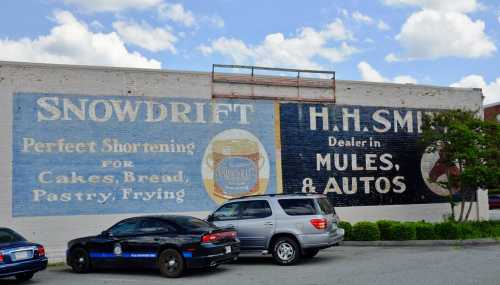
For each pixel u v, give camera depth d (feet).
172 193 69.15
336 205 76.43
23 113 64.64
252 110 73.82
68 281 43.29
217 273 44.86
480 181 71.87
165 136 69.67
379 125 80.12
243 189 72.18
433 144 78.84
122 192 67.26
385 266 45.06
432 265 44.91
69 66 66.90
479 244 61.26
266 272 44.34
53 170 65.00
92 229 65.62
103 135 67.26
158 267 44.16
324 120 77.15
